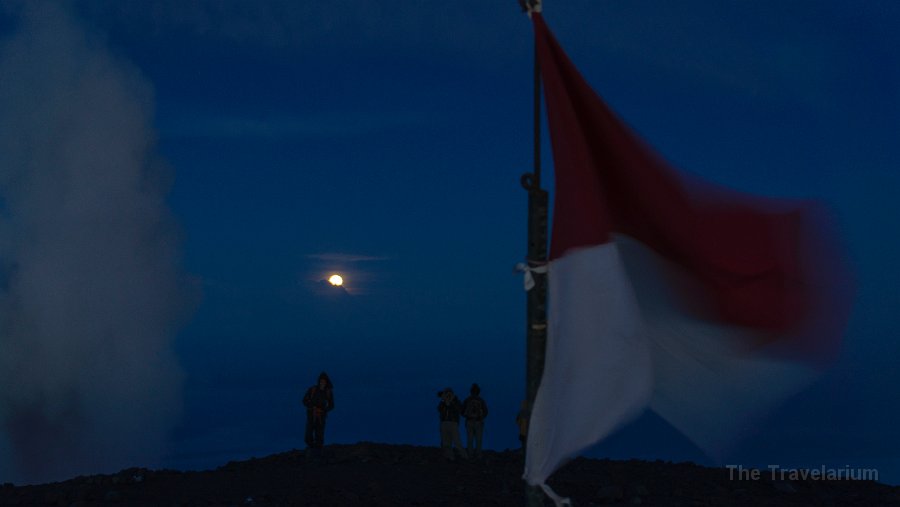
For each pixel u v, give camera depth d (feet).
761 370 17.52
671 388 17.79
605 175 18.28
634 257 18.24
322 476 44.98
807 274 17.38
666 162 18.04
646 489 40.11
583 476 45.11
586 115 18.20
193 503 38.09
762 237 17.65
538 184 19.27
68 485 42.78
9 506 38.24
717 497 38.99
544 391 17.21
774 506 37.63
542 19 18.30
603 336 16.97
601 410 16.80
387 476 45.16
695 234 17.87
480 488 42.14
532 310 19.24
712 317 17.92
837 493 40.32
